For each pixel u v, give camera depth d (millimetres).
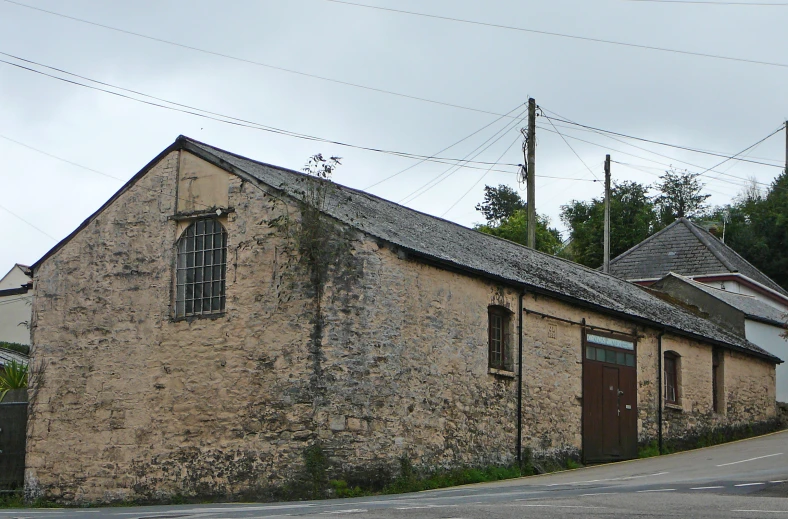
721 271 41500
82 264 19469
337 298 16688
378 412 16625
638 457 23609
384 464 16547
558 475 18812
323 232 16906
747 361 30422
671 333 25797
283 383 16641
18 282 44812
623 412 23359
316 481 15984
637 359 24219
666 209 64125
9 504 18953
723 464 19297
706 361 27766
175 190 18672
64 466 18828
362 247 16922
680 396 26203
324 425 16234
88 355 19016
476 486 16516
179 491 17344
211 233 18250
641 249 45156
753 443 26156
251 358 17062
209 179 18297
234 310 17438
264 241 17359
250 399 16906
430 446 17516
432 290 18016
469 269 18641
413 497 14117
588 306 22188
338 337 16547
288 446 16328
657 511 9781
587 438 21953
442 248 19297
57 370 19297
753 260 51594
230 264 17656
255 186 17656
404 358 17203
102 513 12914
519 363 20031
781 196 52875
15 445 19828
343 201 19375
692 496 11664
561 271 25328
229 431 17016
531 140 33000
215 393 17328
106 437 18438
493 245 24125
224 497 16797
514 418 19766
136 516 11219
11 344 36469
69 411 19000
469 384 18656
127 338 18625
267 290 17156
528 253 26203
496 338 19891
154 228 18781
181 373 17828
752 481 14172
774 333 34438
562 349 21531
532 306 20703
